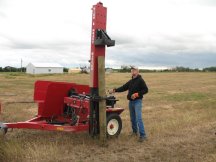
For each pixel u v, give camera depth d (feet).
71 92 17.89
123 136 18.11
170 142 17.22
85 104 16.98
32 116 24.16
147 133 19.13
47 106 17.31
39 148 15.11
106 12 16.84
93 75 16.66
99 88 16.38
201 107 30.94
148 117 24.82
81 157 14.38
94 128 16.85
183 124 21.76
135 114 18.04
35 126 16.24
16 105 29.50
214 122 22.80
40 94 17.44
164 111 28.19
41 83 17.38
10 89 49.96
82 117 17.56
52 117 17.69
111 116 17.33
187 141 17.46
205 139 17.97
